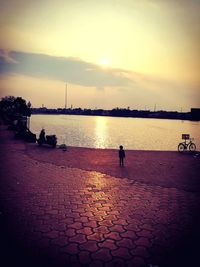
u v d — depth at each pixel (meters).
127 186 7.91
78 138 31.28
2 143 16.53
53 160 11.73
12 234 4.64
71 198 6.70
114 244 4.38
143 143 28.30
